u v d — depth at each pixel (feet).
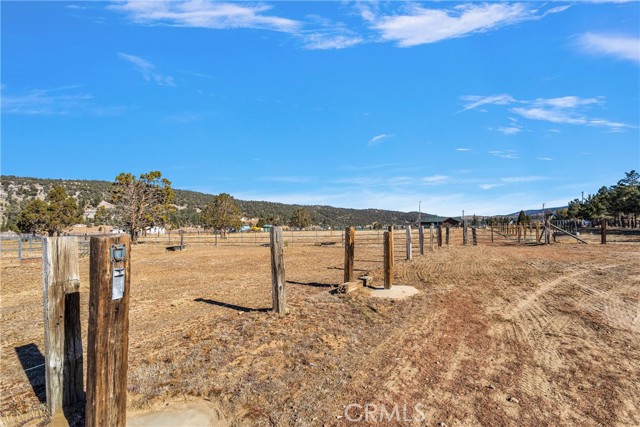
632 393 13.35
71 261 12.43
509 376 14.89
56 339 12.16
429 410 12.35
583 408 12.42
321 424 11.55
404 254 66.59
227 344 18.20
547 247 75.36
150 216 134.92
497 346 18.25
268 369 15.48
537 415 12.01
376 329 20.75
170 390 13.79
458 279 37.01
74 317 12.45
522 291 30.89
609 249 65.98
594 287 31.83
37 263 62.64
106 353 10.03
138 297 31.58
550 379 14.60
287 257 66.85
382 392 13.57
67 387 12.32
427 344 18.49
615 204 184.55
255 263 58.34
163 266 55.36
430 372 15.29
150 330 21.29
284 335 19.38
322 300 26.89
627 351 17.33
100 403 9.96
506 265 47.19
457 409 12.41
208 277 43.19
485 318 23.07
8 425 11.39
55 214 162.61
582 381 14.39
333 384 14.19
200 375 14.92
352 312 23.94
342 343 18.47
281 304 23.34
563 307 25.44
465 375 15.01
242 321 21.91
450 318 23.04
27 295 34.01
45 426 11.30
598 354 17.06
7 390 14.07
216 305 27.53
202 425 11.66
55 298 12.12
